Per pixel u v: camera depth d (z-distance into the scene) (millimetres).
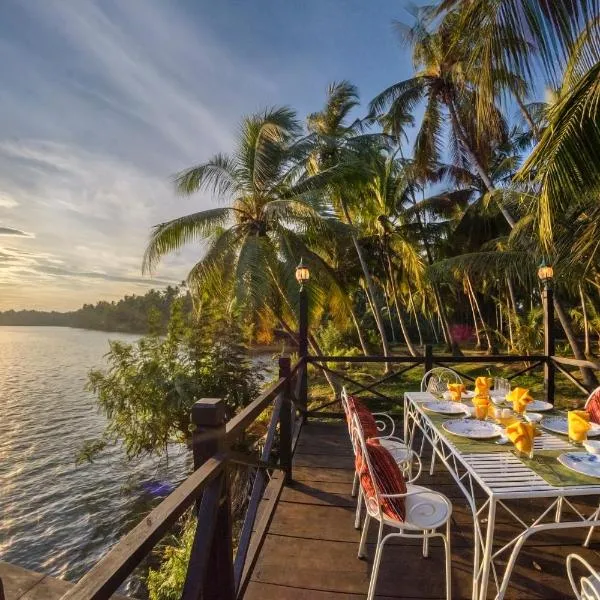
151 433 8008
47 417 14938
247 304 8117
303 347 5078
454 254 15797
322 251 10977
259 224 9617
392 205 14633
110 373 8398
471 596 1963
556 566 2172
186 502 1088
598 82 3293
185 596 1152
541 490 1640
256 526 2510
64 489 9156
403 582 2070
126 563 789
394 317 27641
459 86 9719
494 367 12797
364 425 2770
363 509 2811
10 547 7266
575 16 3516
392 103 10938
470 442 2158
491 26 4188
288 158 9625
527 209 9008
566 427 2369
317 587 2035
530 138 13672
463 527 2570
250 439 7387
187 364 8273
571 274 6160
